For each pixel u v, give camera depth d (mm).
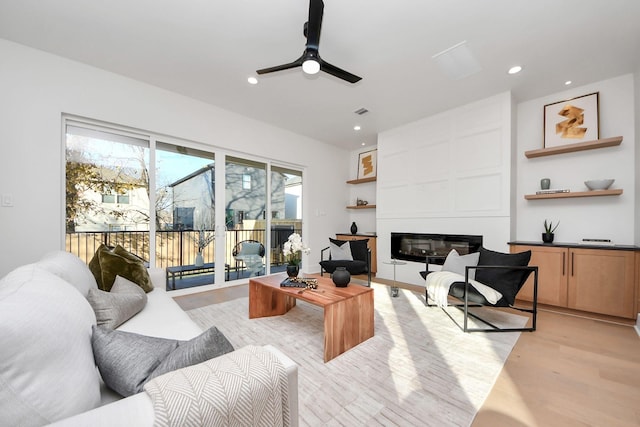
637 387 1557
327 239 5438
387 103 3598
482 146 3473
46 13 2053
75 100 2670
